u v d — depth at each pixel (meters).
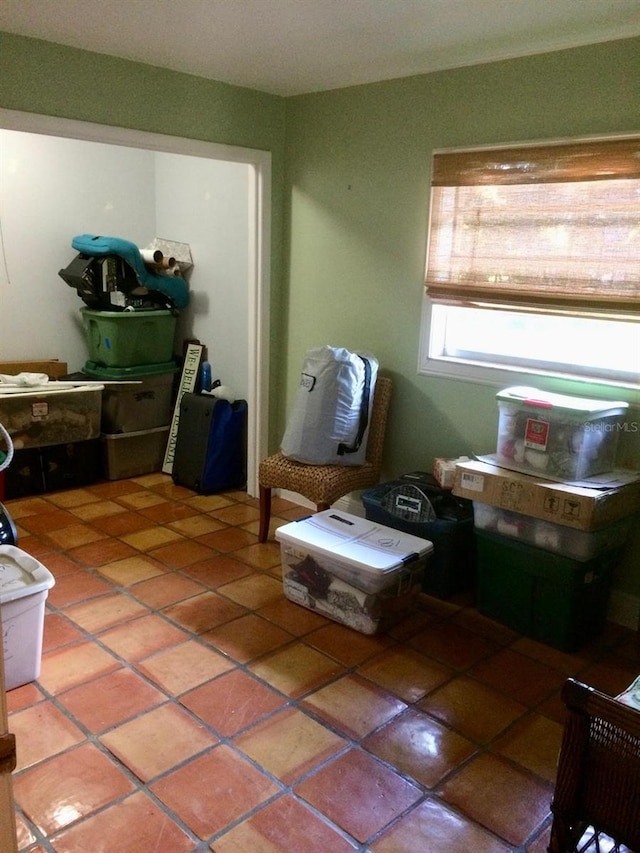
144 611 2.81
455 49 2.75
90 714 2.18
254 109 3.55
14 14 2.48
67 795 1.85
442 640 2.67
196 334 4.67
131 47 2.86
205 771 1.95
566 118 2.68
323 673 2.43
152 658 2.49
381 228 3.37
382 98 3.25
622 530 2.63
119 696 2.27
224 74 3.25
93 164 4.45
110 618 2.75
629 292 2.55
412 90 3.14
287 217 3.80
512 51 2.74
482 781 1.95
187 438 4.27
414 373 3.34
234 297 4.32
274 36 2.66
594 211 2.60
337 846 1.72
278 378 4.03
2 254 4.17
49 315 4.44
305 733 2.12
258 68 3.12
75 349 4.61
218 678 2.38
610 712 1.33
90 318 4.31
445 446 3.27
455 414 3.20
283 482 3.27
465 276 3.03
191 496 4.18
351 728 2.15
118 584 3.04
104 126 3.03
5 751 1.02
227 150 3.49
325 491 3.11
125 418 4.36
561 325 2.93
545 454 2.59
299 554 2.82
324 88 3.45
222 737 2.09
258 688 2.33
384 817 1.82
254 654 2.53
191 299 4.64
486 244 2.93
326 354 3.15
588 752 1.42
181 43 2.79
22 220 4.21
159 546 3.45
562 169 2.66
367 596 2.62
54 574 3.11
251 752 2.03
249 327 3.92
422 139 3.14
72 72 2.89
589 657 2.59
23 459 4.03
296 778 1.94
